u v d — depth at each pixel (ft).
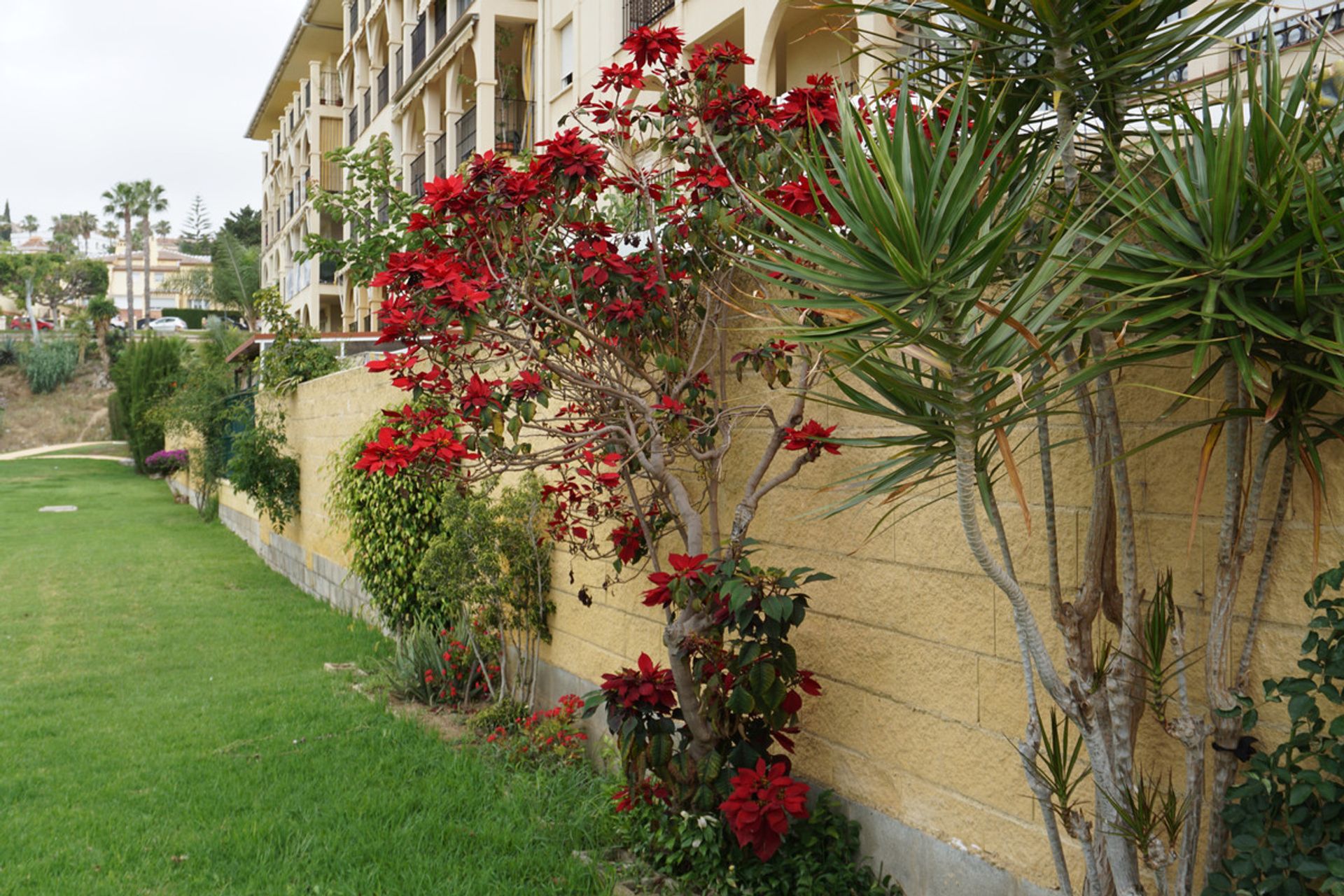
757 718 16.35
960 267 8.14
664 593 15.51
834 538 15.80
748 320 17.69
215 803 19.56
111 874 16.43
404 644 28.99
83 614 41.91
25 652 35.01
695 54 16.99
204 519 80.18
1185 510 10.60
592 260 16.22
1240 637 10.08
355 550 37.91
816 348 10.19
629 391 16.66
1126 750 9.87
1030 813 12.41
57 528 75.87
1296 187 8.50
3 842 17.85
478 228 15.96
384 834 17.65
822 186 9.00
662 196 17.76
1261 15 13.64
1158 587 9.80
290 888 15.71
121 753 23.08
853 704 15.33
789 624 14.66
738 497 18.34
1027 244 9.82
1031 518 12.40
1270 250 7.87
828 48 42.78
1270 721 9.77
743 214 16.02
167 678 30.83
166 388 126.52
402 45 92.32
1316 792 9.12
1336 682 9.36
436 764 21.57
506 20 67.10
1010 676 12.68
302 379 53.98
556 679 24.70
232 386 81.15
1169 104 9.11
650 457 17.31
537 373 16.30
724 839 15.88
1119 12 8.63
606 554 20.66
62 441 203.31
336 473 39.32
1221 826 9.50
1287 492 9.30
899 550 14.46
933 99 10.41
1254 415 8.47
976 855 13.12
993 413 8.47
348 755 22.35
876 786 14.85
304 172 127.75
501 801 19.31
